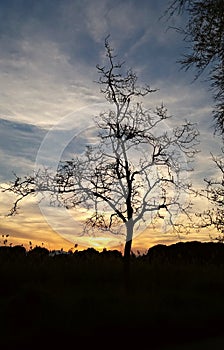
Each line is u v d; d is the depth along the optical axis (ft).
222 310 28.30
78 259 48.75
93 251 54.19
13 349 20.40
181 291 34.88
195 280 40.32
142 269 44.96
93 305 26.45
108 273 42.80
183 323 24.45
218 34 39.32
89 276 41.27
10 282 37.32
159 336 22.74
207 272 44.42
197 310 27.58
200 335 23.57
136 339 22.04
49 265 44.16
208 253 59.11
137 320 23.81
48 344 20.89
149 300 29.27
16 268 40.98
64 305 26.21
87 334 21.62
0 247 50.96
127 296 30.25
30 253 49.78
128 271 43.04
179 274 43.70
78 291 33.58
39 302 25.99
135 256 54.08
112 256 52.16
